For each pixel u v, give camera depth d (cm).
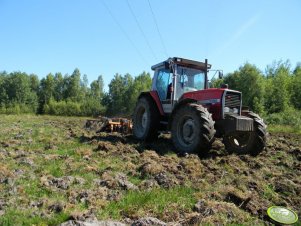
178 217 367
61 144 786
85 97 7025
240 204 421
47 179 471
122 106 5212
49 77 6875
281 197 475
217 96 723
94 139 862
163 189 454
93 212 360
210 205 397
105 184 462
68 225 306
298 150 810
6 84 6256
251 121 702
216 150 803
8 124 1399
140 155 667
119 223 326
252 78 3231
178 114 745
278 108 3039
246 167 631
